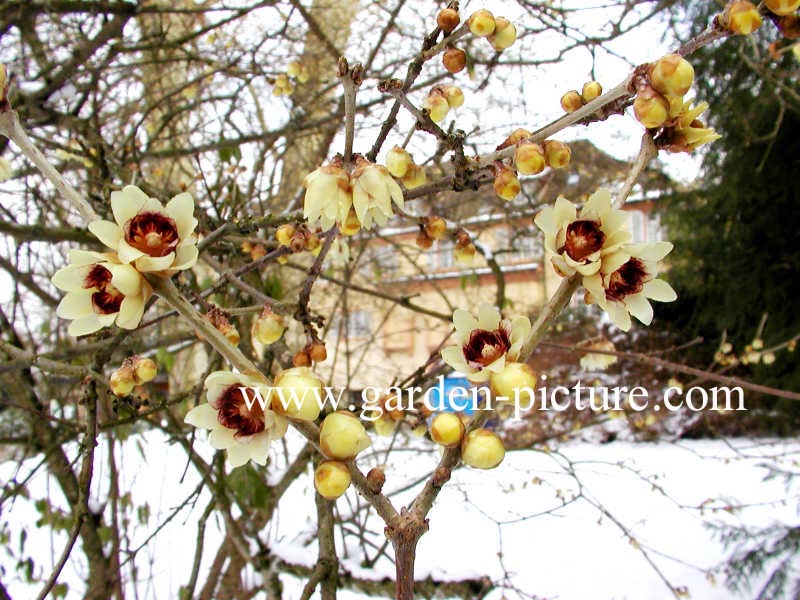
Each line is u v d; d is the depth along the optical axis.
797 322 7.40
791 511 4.64
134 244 0.73
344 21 3.69
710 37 0.80
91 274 0.77
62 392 3.02
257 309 1.40
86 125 2.41
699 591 3.69
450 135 1.00
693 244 8.20
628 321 0.79
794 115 6.69
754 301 7.86
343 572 2.48
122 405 1.69
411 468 3.96
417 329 4.68
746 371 7.92
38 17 2.94
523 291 7.24
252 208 2.66
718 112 7.21
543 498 4.61
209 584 2.70
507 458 4.20
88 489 1.35
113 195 0.75
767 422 7.35
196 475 3.75
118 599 2.48
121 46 2.66
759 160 7.28
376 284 5.44
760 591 3.57
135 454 3.89
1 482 2.99
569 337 8.20
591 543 4.14
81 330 0.76
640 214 8.85
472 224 4.10
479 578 2.43
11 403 2.01
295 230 1.48
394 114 1.01
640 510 4.70
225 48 3.06
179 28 3.78
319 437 0.69
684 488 5.15
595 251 0.77
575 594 3.53
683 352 8.58
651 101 0.74
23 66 2.79
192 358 3.83
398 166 1.03
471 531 4.08
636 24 2.50
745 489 5.16
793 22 0.79
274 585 2.30
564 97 1.02
